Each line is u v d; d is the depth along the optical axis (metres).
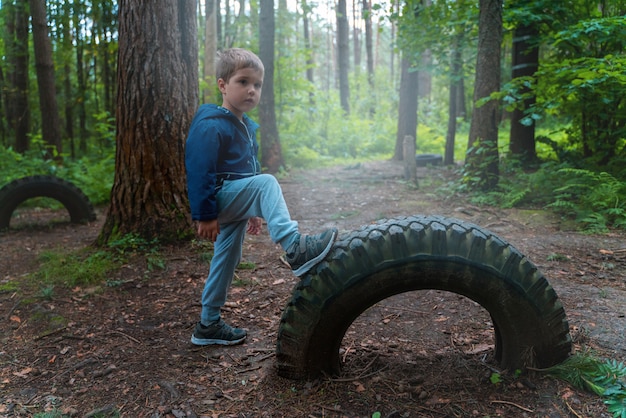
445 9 8.62
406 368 2.53
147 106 4.97
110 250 4.87
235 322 3.31
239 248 2.83
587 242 4.80
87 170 9.69
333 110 15.60
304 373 2.42
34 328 3.32
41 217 7.76
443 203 6.88
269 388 2.41
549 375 2.34
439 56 9.29
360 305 2.29
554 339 2.32
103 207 8.52
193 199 2.39
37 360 2.86
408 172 8.88
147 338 3.12
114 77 14.73
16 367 2.79
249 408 2.27
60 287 4.08
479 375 2.43
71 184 7.07
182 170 5.14
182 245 4.97
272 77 11.02
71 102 14.66
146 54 4.91
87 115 16.34
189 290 3.95
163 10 4.90
